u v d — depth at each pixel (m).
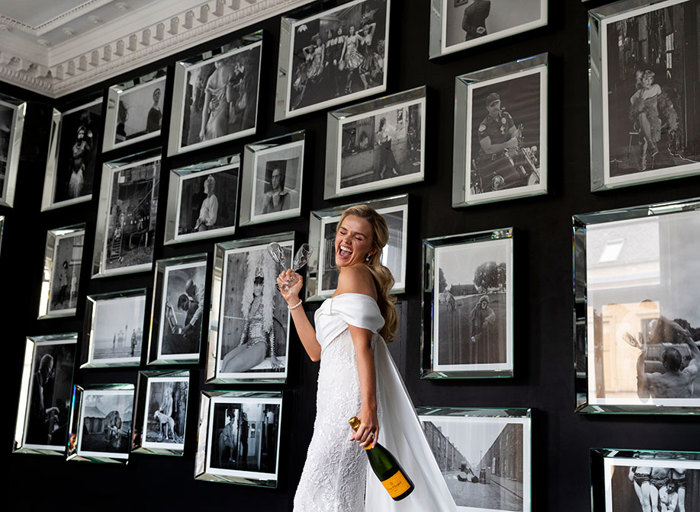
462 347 5.36
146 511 7.24
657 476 4.42
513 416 5.02
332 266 6.21
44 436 8.27
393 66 6.26
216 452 6.66
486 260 5.36
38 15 8.46
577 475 4.79
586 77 5.25
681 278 4.56
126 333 7.77
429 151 5.86
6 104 8.87
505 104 5.48
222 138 7.30
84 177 8.64
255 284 6.75
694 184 4.67
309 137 6.68
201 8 7.70
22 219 8.92
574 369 4.84
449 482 5.21
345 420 3.94
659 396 4.51
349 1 6.61
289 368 6.36
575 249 4.95
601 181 4.94
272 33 7.29
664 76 4.84
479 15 5.76
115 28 8.43
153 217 7.77
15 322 8.75
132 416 7.47
